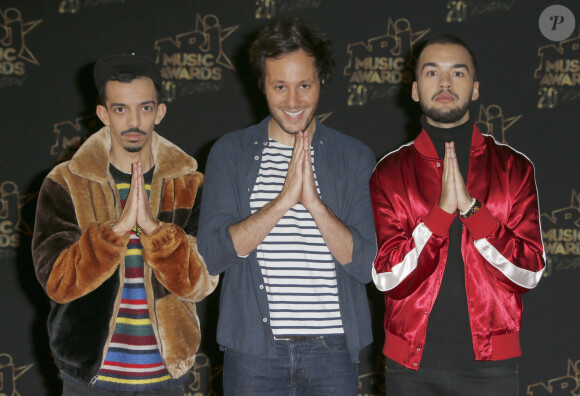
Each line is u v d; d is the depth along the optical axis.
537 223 2.50
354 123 4.27
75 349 2.38
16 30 4.19
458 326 2.42
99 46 4.21
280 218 2.31
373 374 4.21
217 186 2.47
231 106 4.24
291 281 2.37
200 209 2.52
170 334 2.43
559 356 4.23
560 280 4.23
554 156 4.25
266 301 2.36
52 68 4.20
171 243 2.36
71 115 4.20
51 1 4.19
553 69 4.25
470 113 2.55
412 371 2.46
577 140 4.25
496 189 2.50
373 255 2.43
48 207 2.44
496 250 2.36
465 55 2.48
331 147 2.55
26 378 4.19
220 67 4.24
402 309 2.47
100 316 2.38
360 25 4.26
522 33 4.24
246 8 4.23
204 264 2.45
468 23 4.24
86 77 4.20
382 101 4.26
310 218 2.42
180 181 2.55
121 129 2.41
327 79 2.48
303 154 2.29
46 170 4.21
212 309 4.22
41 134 4.20
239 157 2.51
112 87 2.41
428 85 2.48
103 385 2.39
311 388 2.39
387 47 4.25
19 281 4.19
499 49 4.24
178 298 2.47
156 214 2.48
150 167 2.53
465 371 2.42
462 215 2.37
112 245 2.31
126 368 2.40
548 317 4.23
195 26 4.23
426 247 2.36
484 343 2.39
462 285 2.43
